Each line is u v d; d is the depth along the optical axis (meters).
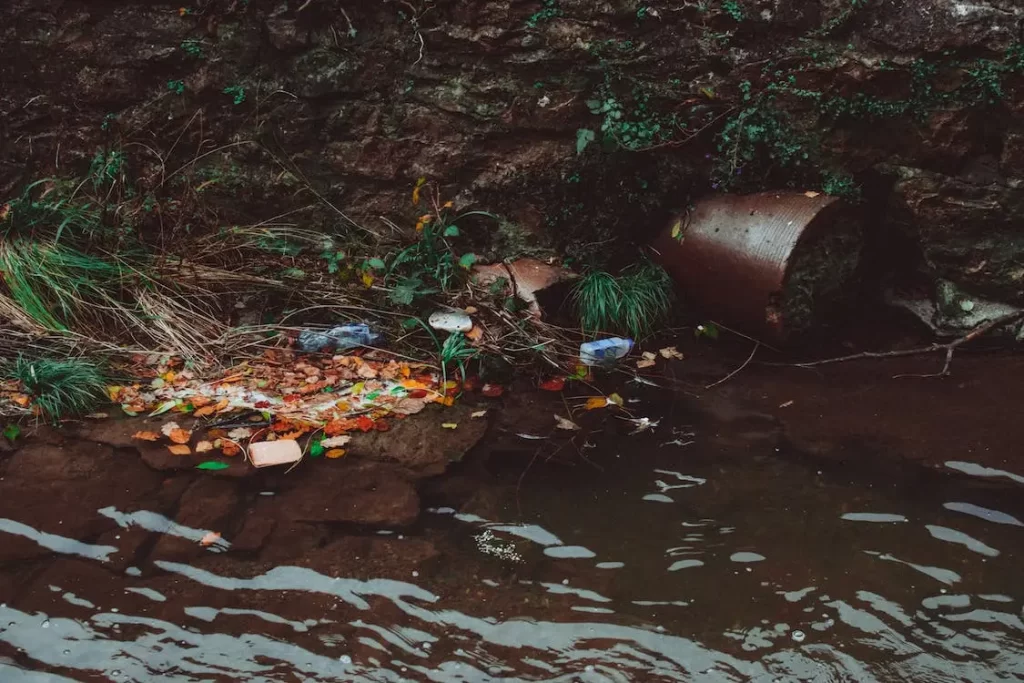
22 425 4.31
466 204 5.71
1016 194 5.29
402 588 3.23
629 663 2.89
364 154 5.70
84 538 3.48
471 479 3.96
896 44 5.26
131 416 4.43
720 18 5.43
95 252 5.31
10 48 5.69
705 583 3.27
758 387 4.88
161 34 5.58
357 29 5.58
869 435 4.32
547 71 5.54
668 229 5.64
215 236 5.53
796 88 5.43
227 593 3.19
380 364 5.00
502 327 5.05
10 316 4.90
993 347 5.32
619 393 4.80
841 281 5.38
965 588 3.24
